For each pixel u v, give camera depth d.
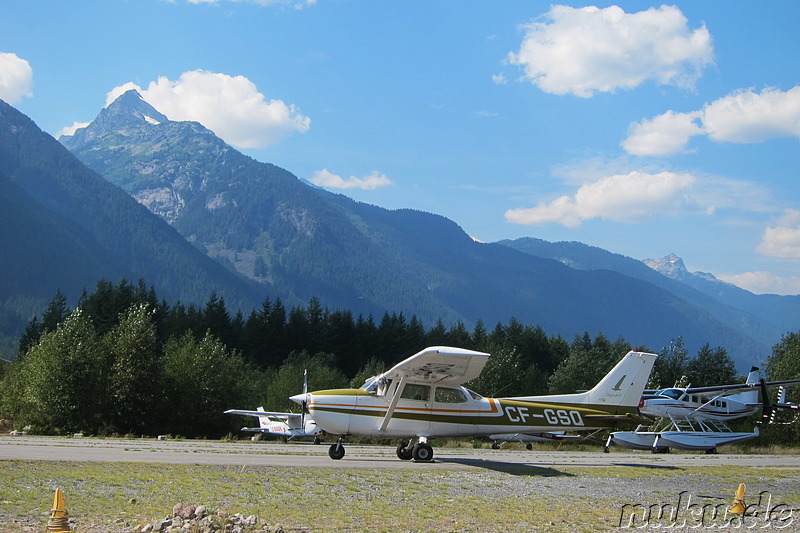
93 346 39.44
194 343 44.94
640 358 21.88
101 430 37.94
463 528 10.85
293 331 83.25
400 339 89.81
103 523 9.88
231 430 42.81
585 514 12.41
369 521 10.93
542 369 90.56
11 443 20.59
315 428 29.20
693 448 27.62
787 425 41.56
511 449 29.94
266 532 9.67
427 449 19.02
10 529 9.28
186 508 10.27
